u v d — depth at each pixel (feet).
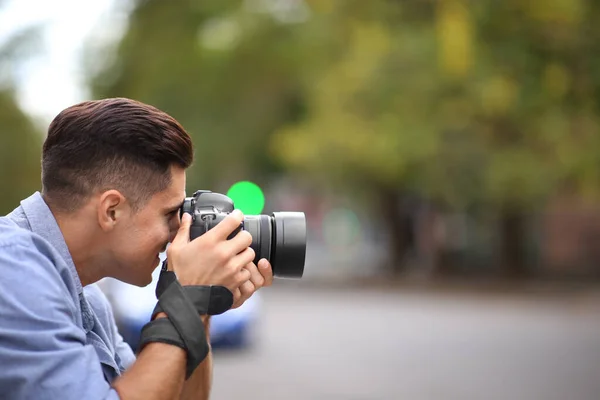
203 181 92.79
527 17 49.37
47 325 4.78
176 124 5.43
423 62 67.36
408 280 84.23
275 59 89.35
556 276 80.74
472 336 42.42
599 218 85.20
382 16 70.54
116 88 92.27
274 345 38.45
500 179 66.49
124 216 5.30
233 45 89.10
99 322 5.93
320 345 38.58
